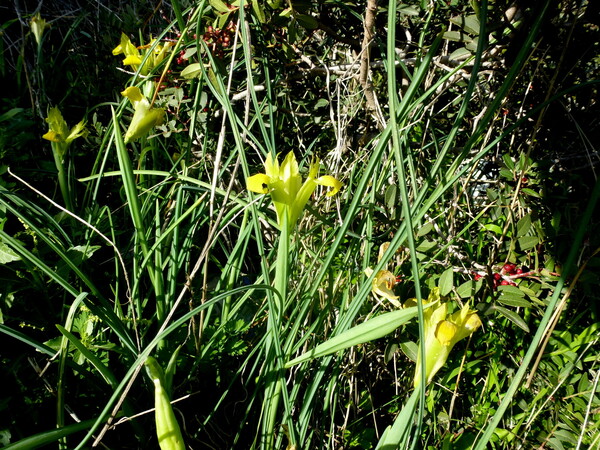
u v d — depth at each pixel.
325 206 0.56
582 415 0.45
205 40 0.50
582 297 0.47
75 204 0.57
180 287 0.55
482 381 0.50
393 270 0.50
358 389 0.51
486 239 0.53
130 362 0.41
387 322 0.34
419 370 0.35
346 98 0.58
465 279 0.51
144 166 0.64
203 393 0.47
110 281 0.54
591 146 0.44
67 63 0.80
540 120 0.43
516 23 0.42
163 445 0.31
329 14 0.54
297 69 0.58
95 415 0.41
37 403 0.40
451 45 0.51
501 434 0.45
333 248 0.38
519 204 0.47
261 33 0.51
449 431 0.46
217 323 0.51
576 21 0.40
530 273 0.44
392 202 0.46
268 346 0.40
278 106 0.62
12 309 0.43
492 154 0.52
